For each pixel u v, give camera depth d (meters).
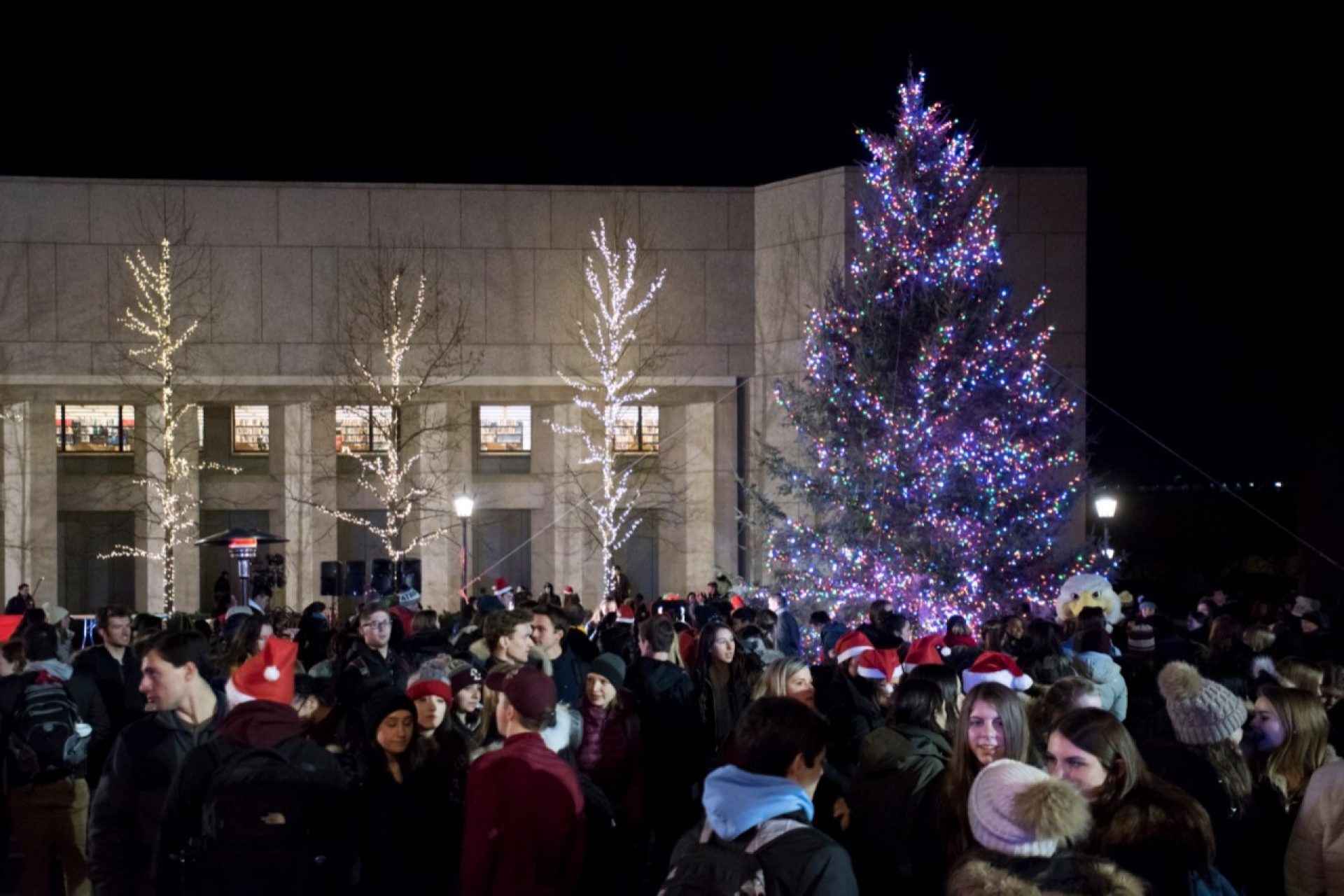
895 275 23.38
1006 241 30.39
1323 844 5.68
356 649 9.91
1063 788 3.90
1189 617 19.95
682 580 34.00
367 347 31.89
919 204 23.44
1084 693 6.26
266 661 5.96
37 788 8.66
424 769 6.29
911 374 22.56
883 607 13.97
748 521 26.33
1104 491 31.34
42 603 32.62
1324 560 37.00
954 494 22.20
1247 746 6.73
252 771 5.43
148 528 34.03
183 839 5.52
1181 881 4.66
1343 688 8.64
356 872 5.69
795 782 4.50
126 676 10.66
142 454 34.16
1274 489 44.31
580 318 32.28
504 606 16.94
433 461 33.19
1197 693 6.20
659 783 9.30
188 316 31.59
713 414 32.97
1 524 33.78
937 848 5.46
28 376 31.20
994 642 12.70
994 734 5.30
